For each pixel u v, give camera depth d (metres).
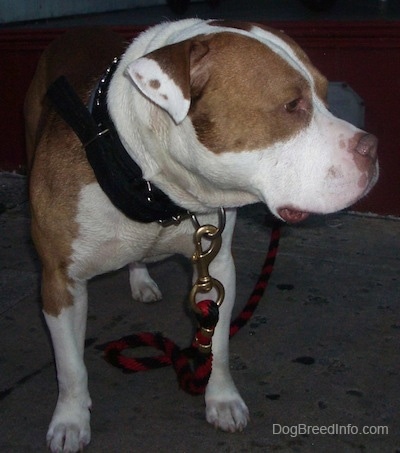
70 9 2.43
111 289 1.45
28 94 1.38
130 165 0.94
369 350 1.23
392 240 1.64
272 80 0.86
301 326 1.30
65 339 1.02
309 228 1.70
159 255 1.09
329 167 0.86
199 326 1.02
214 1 2.74
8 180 2.01
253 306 1.28
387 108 1.71
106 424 1.07
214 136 0.88
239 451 1.01
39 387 1.15
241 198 0.94
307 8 2.59
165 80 0.84
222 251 1.05
